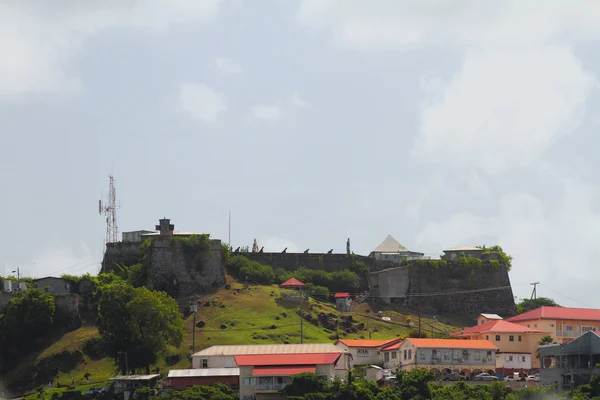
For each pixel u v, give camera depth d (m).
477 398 196.75
